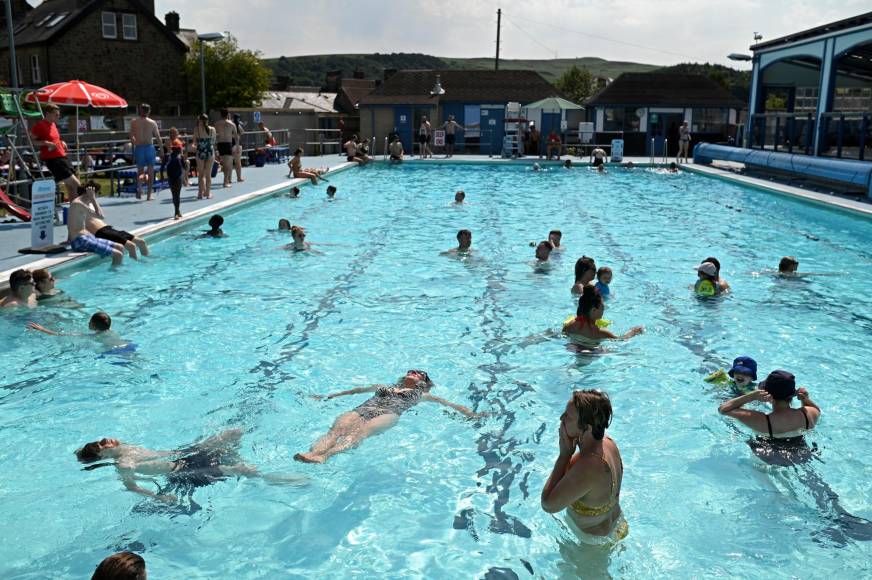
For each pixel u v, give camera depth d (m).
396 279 10.43
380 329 8.11
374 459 5.18
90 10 37.94
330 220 15.69
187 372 6.75
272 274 10.62
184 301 9.10
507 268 11.18
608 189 22.42
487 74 39.84
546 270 11.05
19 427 5.59
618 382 6.64
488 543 4.22
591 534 4.10
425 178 25.55
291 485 4.83
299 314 8.64
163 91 41.44
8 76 40.69
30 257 10.43
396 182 24.08
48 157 12.80
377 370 6.89
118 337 7.69
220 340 7.66
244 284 10.01
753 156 25.39
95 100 16.08
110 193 17.47
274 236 13.53
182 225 13.68
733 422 5.72
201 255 11.83
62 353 7.18
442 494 4.75
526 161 31.06
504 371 6.89
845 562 4.05
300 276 10.52
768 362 7.15
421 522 4.44
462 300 9.33
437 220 15.97
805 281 10.46
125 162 22.38
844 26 21.33
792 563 4.05
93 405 5.99
